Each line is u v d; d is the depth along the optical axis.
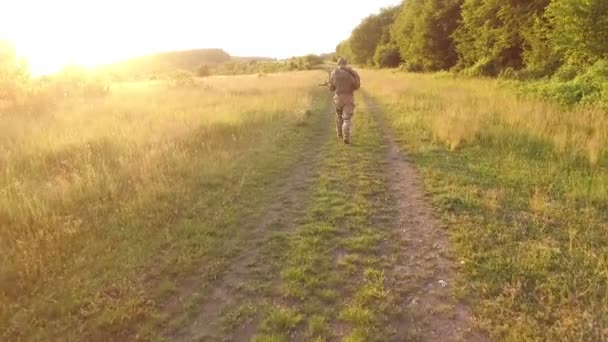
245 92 20.91
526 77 19.78
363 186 6.99
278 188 7.07
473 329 3.54
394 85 22.73
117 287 4.23
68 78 20.88
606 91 11.57
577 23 14.76
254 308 3.93
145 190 6.47
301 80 29.61
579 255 4.50
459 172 7.47
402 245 5.00
